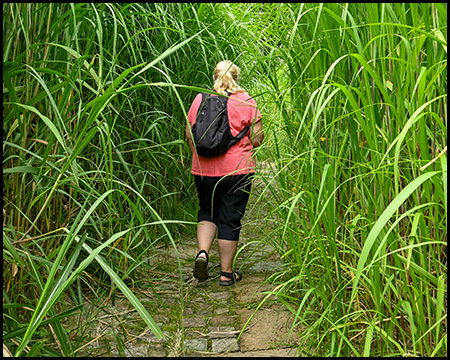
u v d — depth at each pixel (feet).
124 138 9.61
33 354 4.26
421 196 4.61
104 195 4.62
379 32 4.81
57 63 6.11
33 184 6.05
